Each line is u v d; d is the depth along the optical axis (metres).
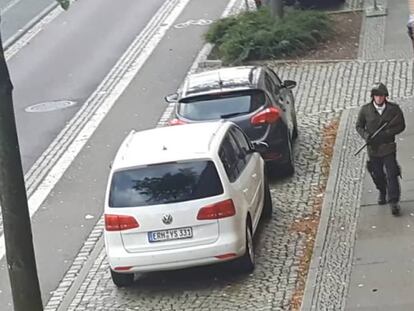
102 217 15.86
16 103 23.92
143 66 25.97
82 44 29.23
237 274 12.42
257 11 26.91
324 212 14.08
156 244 11.93
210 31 26.50
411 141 16.48
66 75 26.08
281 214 14.34
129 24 30.97
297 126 18.72
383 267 11.81
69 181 17.92
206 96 15.91
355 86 21.38
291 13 26.28
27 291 8.14
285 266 12.44
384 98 13.28
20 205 8.06
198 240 11.88
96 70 26.20
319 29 25.25
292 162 16.00
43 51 29.06
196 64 25.39
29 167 19.02
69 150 19.81
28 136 21.09
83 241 14.84
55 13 33.78
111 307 12.12
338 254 12.43
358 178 15.41
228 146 12.85
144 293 12.41
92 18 32.41
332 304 11.02
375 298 10.99
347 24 26.69
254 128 15.63
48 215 16.23
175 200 11.88
